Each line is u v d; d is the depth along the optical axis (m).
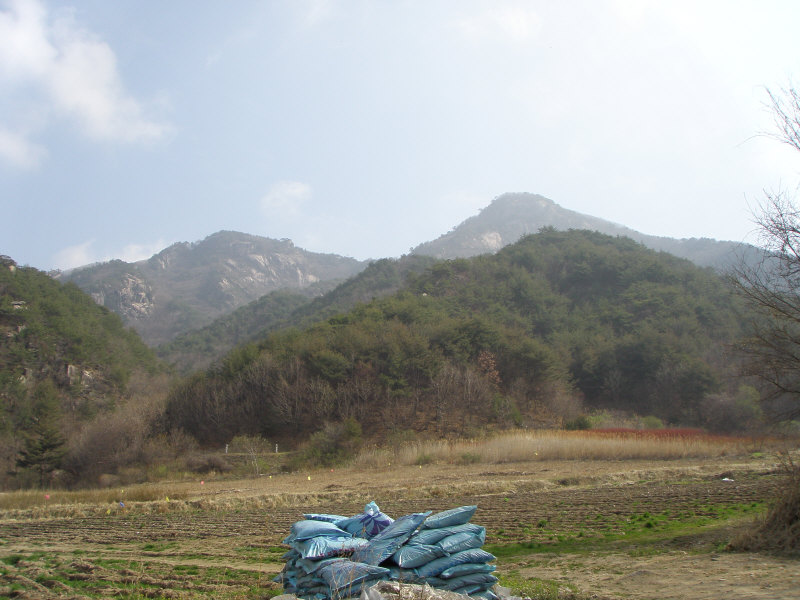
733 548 11.07
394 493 24.27
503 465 34.00
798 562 9.72
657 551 11.59
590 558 11.41
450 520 8.22
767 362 12.69
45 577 11.93
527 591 8.84
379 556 7.80
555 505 19.66
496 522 16.64
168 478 38.47
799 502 10.99
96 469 41.53
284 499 24.14
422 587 7.24
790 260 12.55
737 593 8.09
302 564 8.16
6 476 41.78
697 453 34.59
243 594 9.98
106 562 13.47
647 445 35.25
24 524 20.89
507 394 58.06
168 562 13.34
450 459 36.34
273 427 52.28
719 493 20.14
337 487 28.02
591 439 37.41
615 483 25.48
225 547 15.04
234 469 39.84
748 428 43.59
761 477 24.38
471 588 7.77
